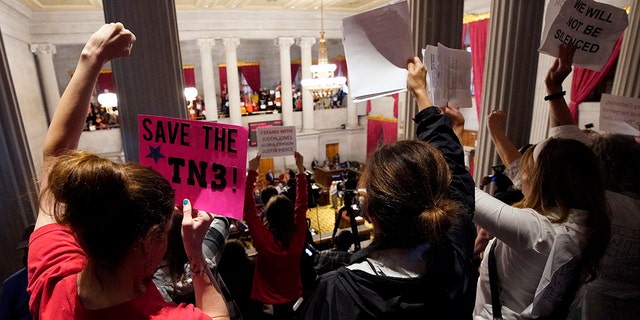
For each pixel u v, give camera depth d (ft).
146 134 3.03
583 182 2.96
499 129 5.56
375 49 3.66
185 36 31.60
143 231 1.77
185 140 2.97
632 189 3.79
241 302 6.79
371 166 2.26
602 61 4.55
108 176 1.70
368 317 1.95
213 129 2.90
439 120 2.99
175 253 3.05
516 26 7.52
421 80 3.30
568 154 3.04
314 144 39.86
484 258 3.66
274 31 34.42
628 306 3.74
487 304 3.53
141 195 1.76
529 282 3.09
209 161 2.94
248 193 6.12
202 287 2.22
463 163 2.83
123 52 2.58
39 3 25.21
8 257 6.39
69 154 1.86
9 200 6.30
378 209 2.10
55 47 29.60
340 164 39.29
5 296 3.80
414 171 2.06
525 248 3.01
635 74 8.53
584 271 3.10
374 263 2.14
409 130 8.16
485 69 8.37
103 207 1.66
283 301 6.35
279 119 38.70
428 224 1.95
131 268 1.80
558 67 4.71
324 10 34.86
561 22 4.47
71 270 1.98
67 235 2.21
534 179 3.25
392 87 3.67
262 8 32.45
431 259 2.06
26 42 26.45
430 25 7.09
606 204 3.09
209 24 32.01
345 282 2.07
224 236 3.41
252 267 6.92
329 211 28.66
